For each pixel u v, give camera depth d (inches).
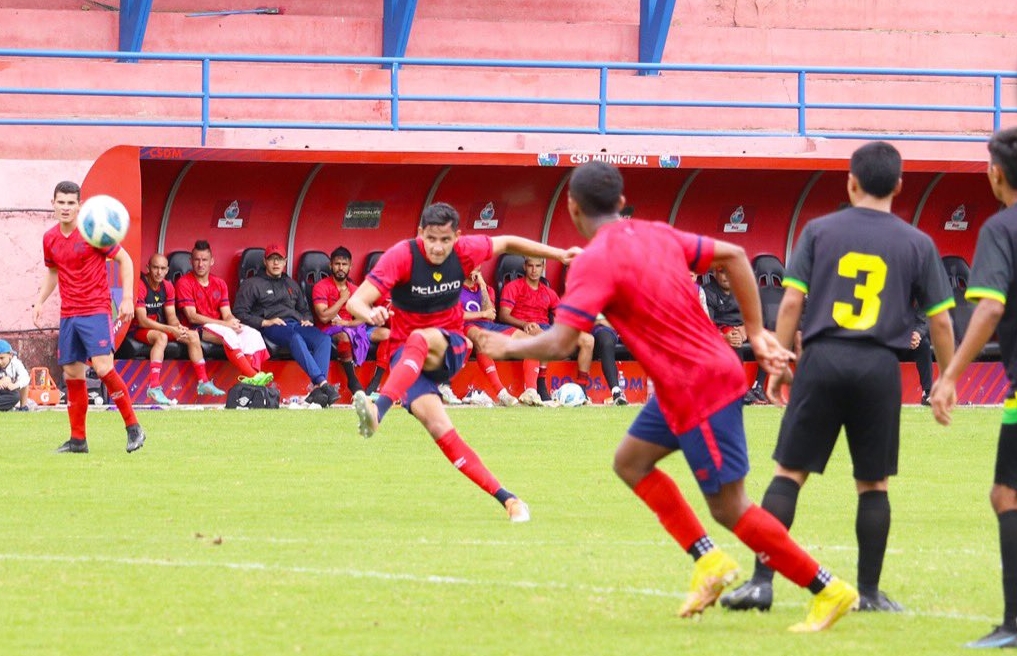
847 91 2709.2
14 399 1769.2
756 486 1164.5
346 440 1464.1
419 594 708.0
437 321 1005.2
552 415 1774.1
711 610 679.7
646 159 1994.3
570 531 925.8
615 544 871.1
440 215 982.4
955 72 2265.0
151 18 2423.7
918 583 751.7
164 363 1877.5
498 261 2069.4
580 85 2576.3
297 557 814.5
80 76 2298.2
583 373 2003.0
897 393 679.7
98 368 1311.5
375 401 940.0
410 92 2496.3
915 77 2773.1
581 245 2114.9
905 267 679.7
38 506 1019.9
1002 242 621.9
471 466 979.9
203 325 1879.9
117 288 1788.9
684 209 2148.1
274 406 1844.2
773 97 2672.2
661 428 633.6
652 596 706.8
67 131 2186.3
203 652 586.2
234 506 1028.5
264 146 1978.3
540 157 1961.1
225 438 1469.0
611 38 2679.6
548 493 1111.6
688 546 643.5
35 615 656.4
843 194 2187.5
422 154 1925.4
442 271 996.6
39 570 767.7
